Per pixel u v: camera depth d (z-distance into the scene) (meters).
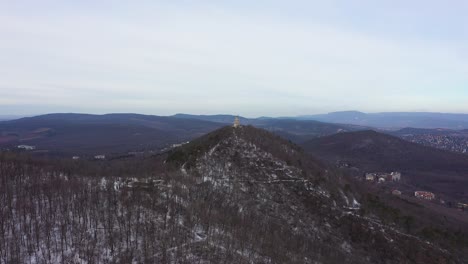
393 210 153.00
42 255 81.81
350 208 143.38
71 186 113.50
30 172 125.50
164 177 130.75
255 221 113.94
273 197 136.38
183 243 93.75
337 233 126.62
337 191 151.75
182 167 149.38
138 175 135.88
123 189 116.38
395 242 128.12
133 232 94.50
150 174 136.38
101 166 161.75
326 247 114.38
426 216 174.50
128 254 85.44
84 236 90.44
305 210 133.50
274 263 92.38
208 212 109.50
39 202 99.56
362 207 146.00
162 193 116.81
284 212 129.62
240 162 153.25
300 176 152.62
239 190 135.00
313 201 139.00
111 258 84.00
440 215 188.50
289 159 164.00
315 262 100.81
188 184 125.50
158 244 90.94
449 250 132.62
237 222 108.50
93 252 84.75
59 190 110.06
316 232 123.75
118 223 96.81
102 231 93.31
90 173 140.50
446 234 143.88
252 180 143.50
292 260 96.31
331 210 137.12
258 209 127.00
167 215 104.19
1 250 78.88
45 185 112.38
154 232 94.69
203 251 91.25
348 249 120.38
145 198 110.88
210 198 120.38
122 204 105.69
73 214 98.75
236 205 121.44
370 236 128.00
